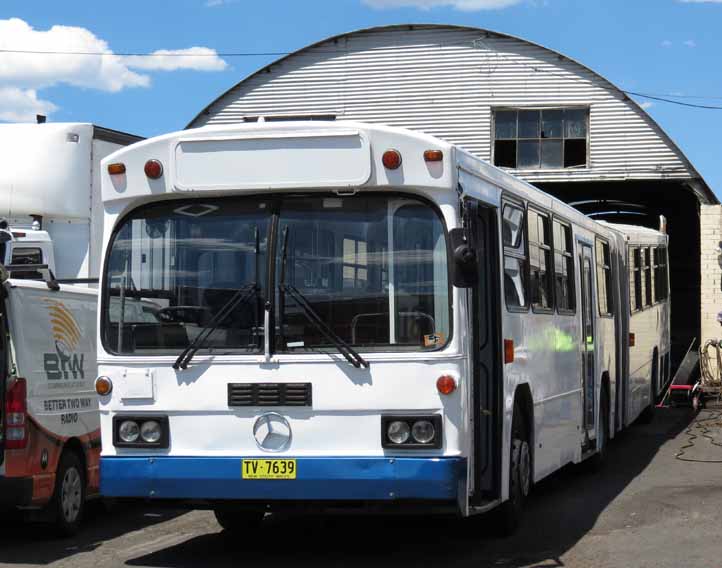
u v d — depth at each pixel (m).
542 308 11.72
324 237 8.67
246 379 8.58
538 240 11.74
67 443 10.82
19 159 14.78
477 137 31.27
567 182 30.83
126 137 16.05
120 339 8.91
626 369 18.22
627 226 20.98
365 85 31.78
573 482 14.18
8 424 9.95
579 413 13.78
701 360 25.22
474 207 8.97
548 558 9.27
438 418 8.32
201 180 8.81
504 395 9.80
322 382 8.47
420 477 8.24
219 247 8.82
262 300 8.66
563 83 30.84
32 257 14.17
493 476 9.74
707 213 28.27
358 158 8.59
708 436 19.31
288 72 32.03
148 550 9.95
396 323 8.48
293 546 10.00
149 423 8.73
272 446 8.52
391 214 8.60
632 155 30.48
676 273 40.19
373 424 8.40
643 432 20.20
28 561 9.48
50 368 10.57
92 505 12.80
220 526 11.22
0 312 10.06
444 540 10.20
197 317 8.78
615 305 17.30
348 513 8.49
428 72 31.52
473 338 9.17
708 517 11.15
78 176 14.97
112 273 9.02
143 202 9.03
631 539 10.08
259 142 8.73
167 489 8.62
